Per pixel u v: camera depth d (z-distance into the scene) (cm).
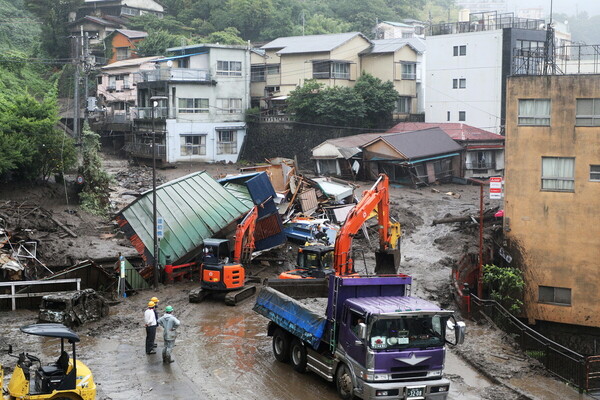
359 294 1616
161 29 8525
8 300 2439
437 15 13175
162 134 6178
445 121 6391
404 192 4947
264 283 2708
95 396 1516
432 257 3375
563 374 2116
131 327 2219
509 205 3341
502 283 3116
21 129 4166
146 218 2906
